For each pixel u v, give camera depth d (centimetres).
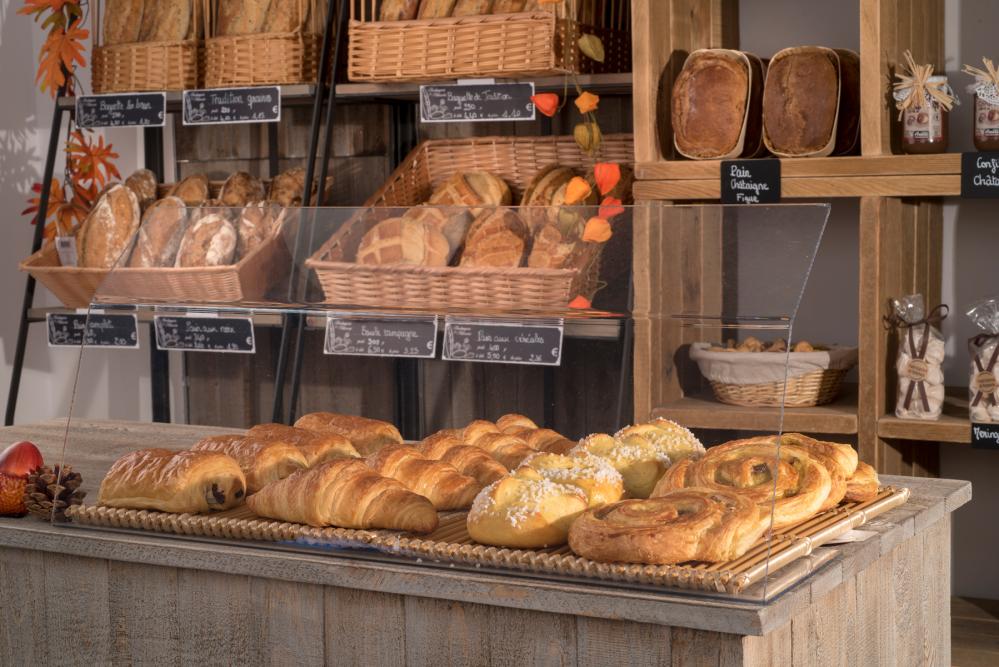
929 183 246
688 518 129
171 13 317
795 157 258
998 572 299
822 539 141
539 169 300
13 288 379
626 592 125
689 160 271
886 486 168
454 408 165
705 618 120
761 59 290
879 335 255
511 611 131
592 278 158
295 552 145
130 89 320
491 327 162
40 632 162
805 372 263
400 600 137
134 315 180
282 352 172
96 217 317
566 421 158
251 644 147
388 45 286
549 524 134
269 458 157
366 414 169
